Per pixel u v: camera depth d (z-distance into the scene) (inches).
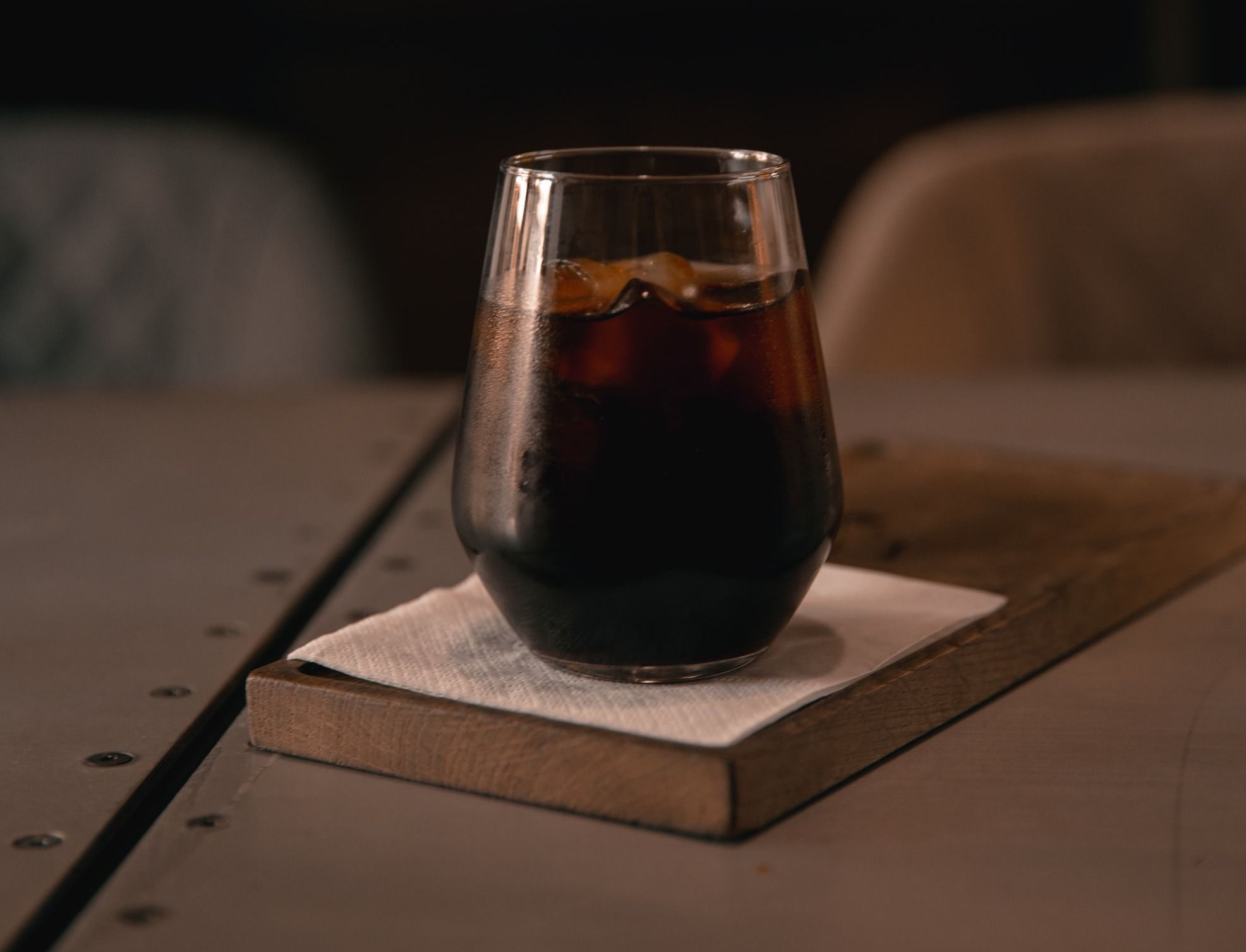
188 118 106.4
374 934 20.4
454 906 20.8
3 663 26.1
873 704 23.2
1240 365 54.4
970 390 41.2
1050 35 108.3
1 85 103.7
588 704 22.9
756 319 22.9
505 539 23.1
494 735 22.6
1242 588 28.6
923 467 32.5
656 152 24.3
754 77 109.7
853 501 30.8
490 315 23.5
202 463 35.4
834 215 112.3
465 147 109.7
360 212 109.7
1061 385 41.6
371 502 32.9
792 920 20.6
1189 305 54.1
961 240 52.3
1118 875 21.2
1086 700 24.9
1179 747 23.7
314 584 29.1
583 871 21.3
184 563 29.9
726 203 22.9
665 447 22.6
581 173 24.2
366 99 108.1
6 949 20.2
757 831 22.0
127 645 26.7
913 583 26.4
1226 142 54.1
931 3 107.7
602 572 22.7
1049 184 53.5
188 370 59.2
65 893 21.2
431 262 111.1
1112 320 53.9
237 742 24.0
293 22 105.2
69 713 24.6
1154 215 54.0
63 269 59.9
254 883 21.1
